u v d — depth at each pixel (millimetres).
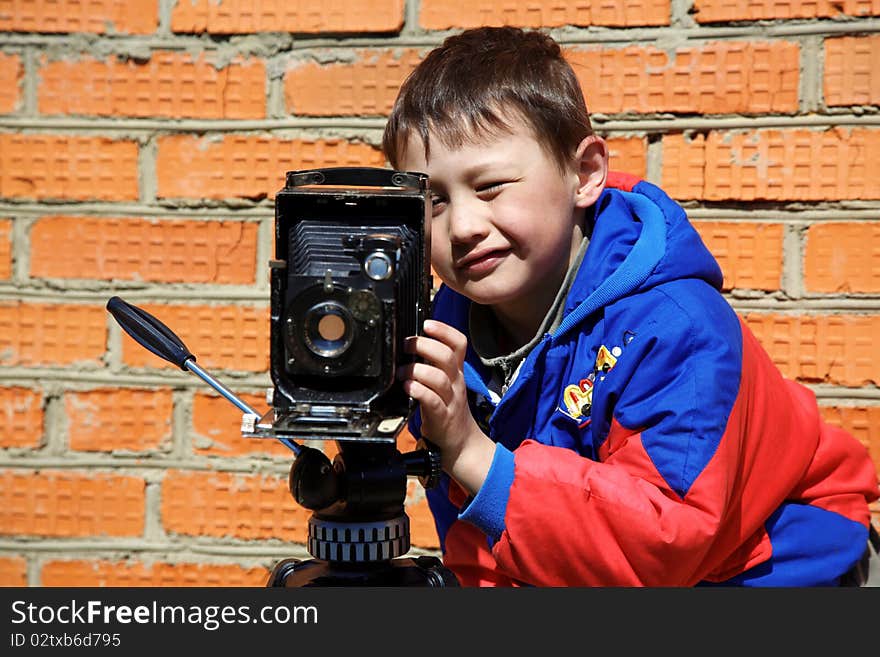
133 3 4629
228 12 4594
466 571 3691
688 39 4371
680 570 2887
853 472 3594
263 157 4633
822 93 4316
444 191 3172
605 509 2840
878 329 4355
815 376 4395
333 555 2691
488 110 3139
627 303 3195
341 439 2492
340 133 4594
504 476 2877
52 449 4797
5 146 4711
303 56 4582
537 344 3396
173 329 4707
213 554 4777
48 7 4652
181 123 4656
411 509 4668
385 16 4516
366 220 2762
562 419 3291
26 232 4734
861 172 4320
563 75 3385
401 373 2707
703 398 2967
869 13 4266
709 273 3373
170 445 4762
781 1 4309
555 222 3240
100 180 4699
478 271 3150
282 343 2627
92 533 4812
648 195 3576
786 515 3396
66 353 4762
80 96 4676
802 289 4391
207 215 4672
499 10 4457
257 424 2539
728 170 4391
